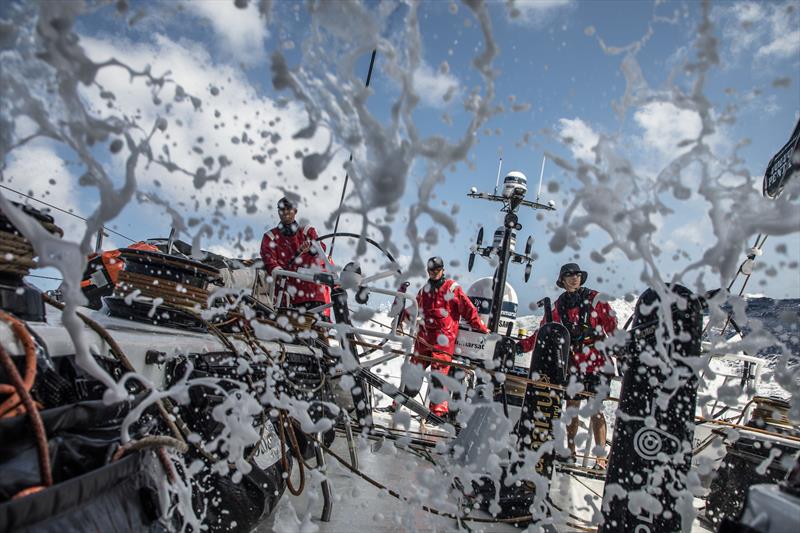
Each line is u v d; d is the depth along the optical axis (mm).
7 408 1242
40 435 1196
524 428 3258
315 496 2623
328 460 4074
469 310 5730
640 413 2414
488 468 3045
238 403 2025
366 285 3293
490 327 4645
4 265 1670
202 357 2449
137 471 1415
